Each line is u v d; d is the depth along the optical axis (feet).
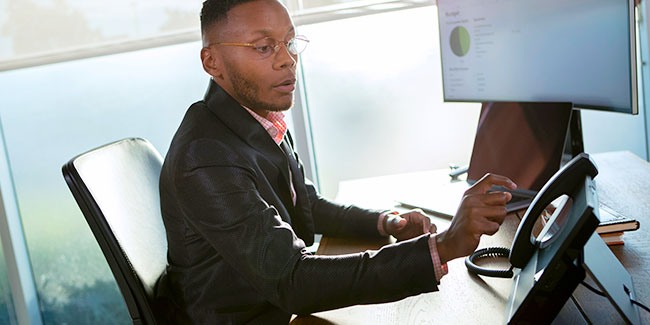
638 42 8.27
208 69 4.19
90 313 9.89
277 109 4.16
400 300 3.47
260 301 3.95
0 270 9.55
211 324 3.98
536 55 5.48
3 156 9.31
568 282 2.78
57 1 8.74
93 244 9.71
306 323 3.51
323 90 9.21
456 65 6.49
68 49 8.86
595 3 4.80
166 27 8.74
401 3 8.55
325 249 4.71
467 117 9.11
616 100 4.78
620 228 3.98
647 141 8.55
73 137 9.32
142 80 9.12
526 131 5.38
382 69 9.07
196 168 3.65
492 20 5.85
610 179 5.47
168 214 4.02
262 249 3.43
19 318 9.67
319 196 5.19
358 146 9.42
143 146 4.85
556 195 3.20
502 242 4.27
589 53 4.96
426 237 3.34
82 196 3.91
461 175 6.31
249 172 3.78
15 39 8.86
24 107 9.24
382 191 6.18
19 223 9.56
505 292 3.51
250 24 3.95
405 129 9.29
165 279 4.25
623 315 2.71
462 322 3.23
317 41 9.01
